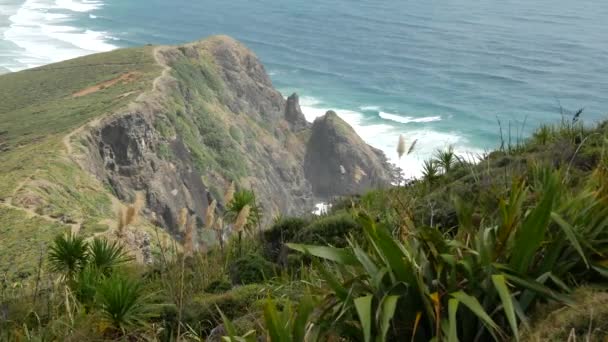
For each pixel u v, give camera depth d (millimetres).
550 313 3062
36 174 53062
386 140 100562
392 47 158000
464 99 116562
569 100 111812
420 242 3377
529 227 3162
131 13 188125
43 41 145750
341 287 3256
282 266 7055
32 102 88000
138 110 73312
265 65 143750
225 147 86375
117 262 7148
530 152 8570
